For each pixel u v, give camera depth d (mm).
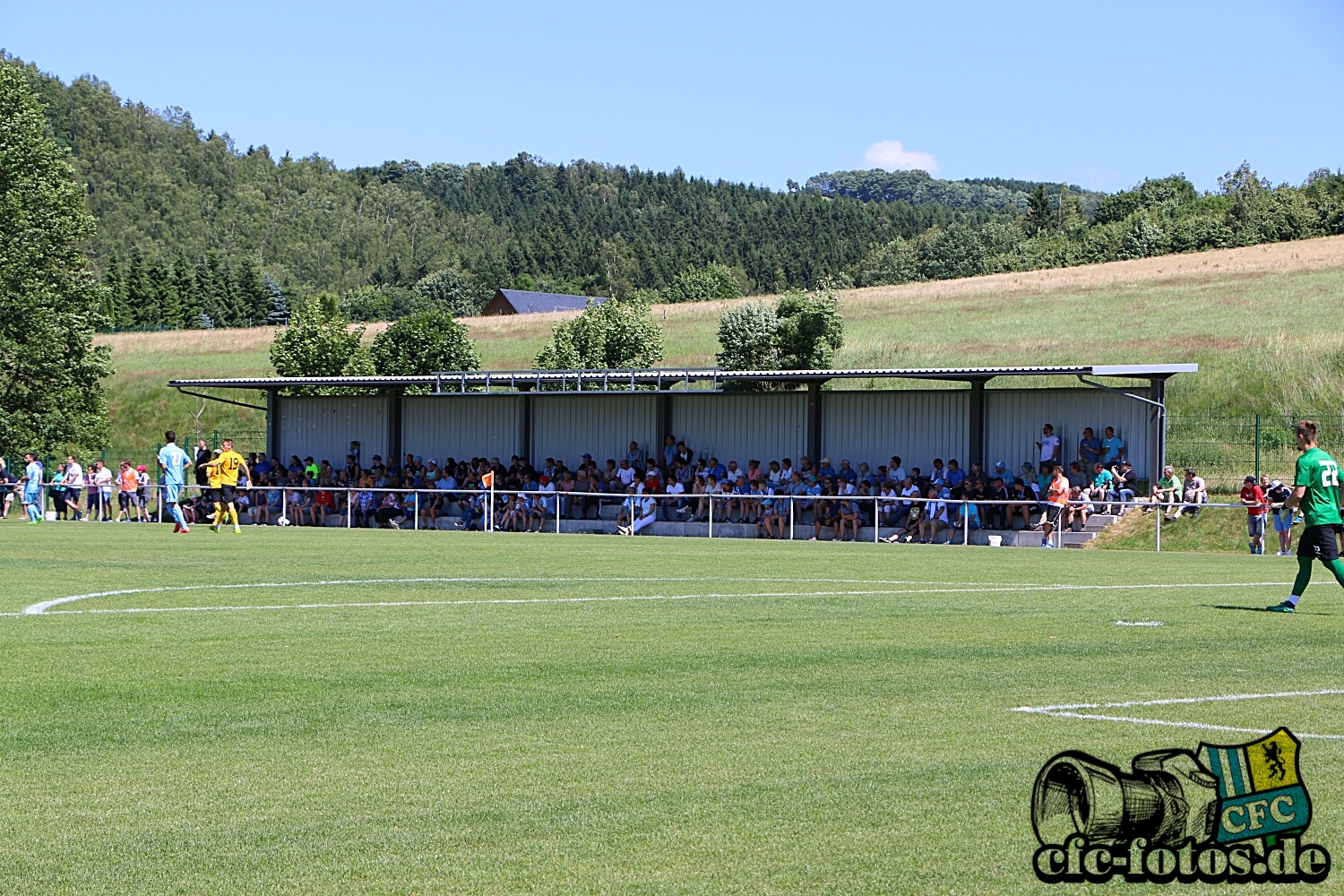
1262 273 83500
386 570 21531
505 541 31203
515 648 12680
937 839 6637
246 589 18172
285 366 65188
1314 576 21625
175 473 33625
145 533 33469
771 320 65375
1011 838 6648
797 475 37281
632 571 21828
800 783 7648
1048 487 35250
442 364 65062
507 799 7344
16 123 58438
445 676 11133
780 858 6340
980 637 13531
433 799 7348
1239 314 69375
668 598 17312
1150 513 34000
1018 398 38062
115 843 6598
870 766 8023
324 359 65125
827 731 8984
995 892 5918
